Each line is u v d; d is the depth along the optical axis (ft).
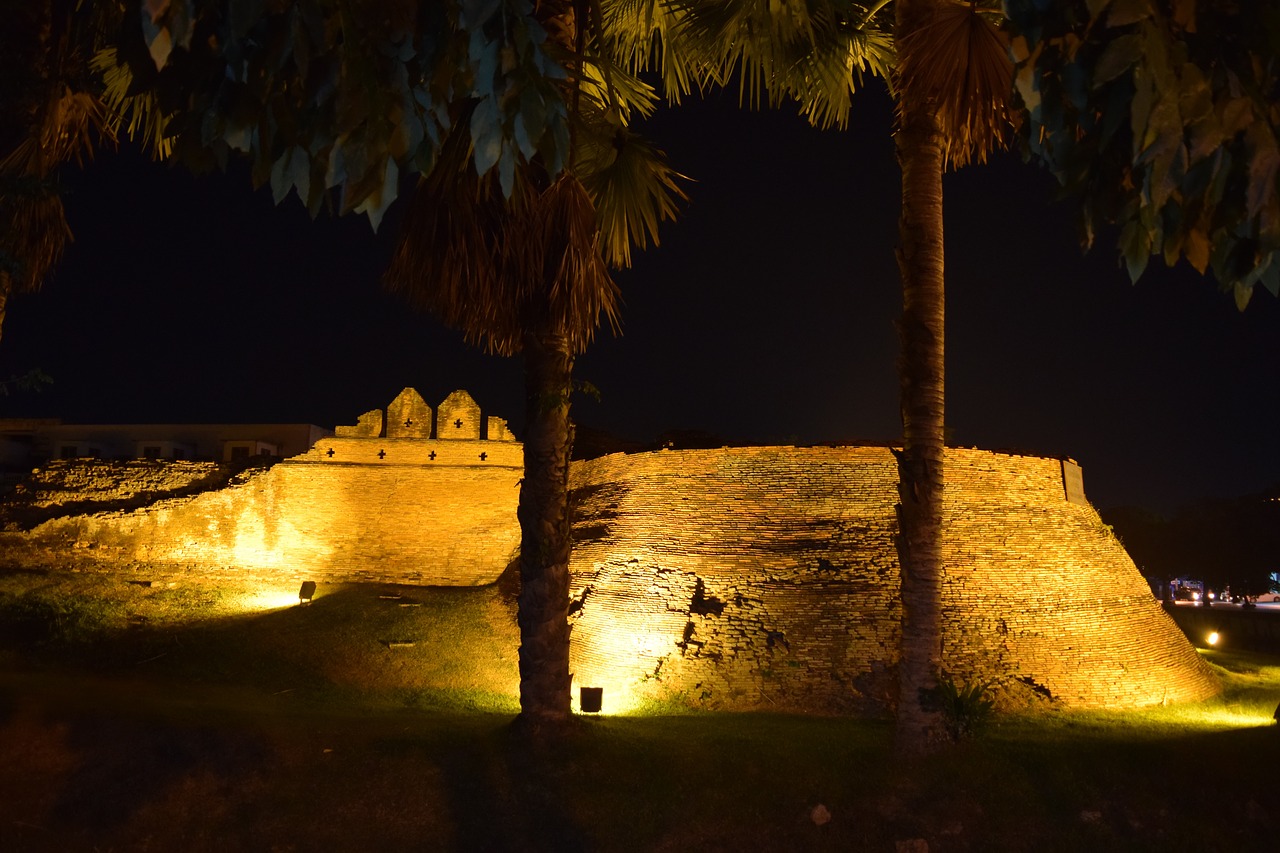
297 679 61.57
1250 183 10.45
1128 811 34.76
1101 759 37.73
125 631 69.62
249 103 11.87
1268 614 114.93
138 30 12.59
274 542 87.81
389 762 37.83
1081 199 12.06
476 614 76.02
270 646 67.41
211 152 12.89
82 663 62.44
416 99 12.01
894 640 58.65
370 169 11.71
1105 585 68.39
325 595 82.28
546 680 40.40
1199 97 10.31
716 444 83.15
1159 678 63.46
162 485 91.50
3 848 32.01
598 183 44.27
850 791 36.27
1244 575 157.17
